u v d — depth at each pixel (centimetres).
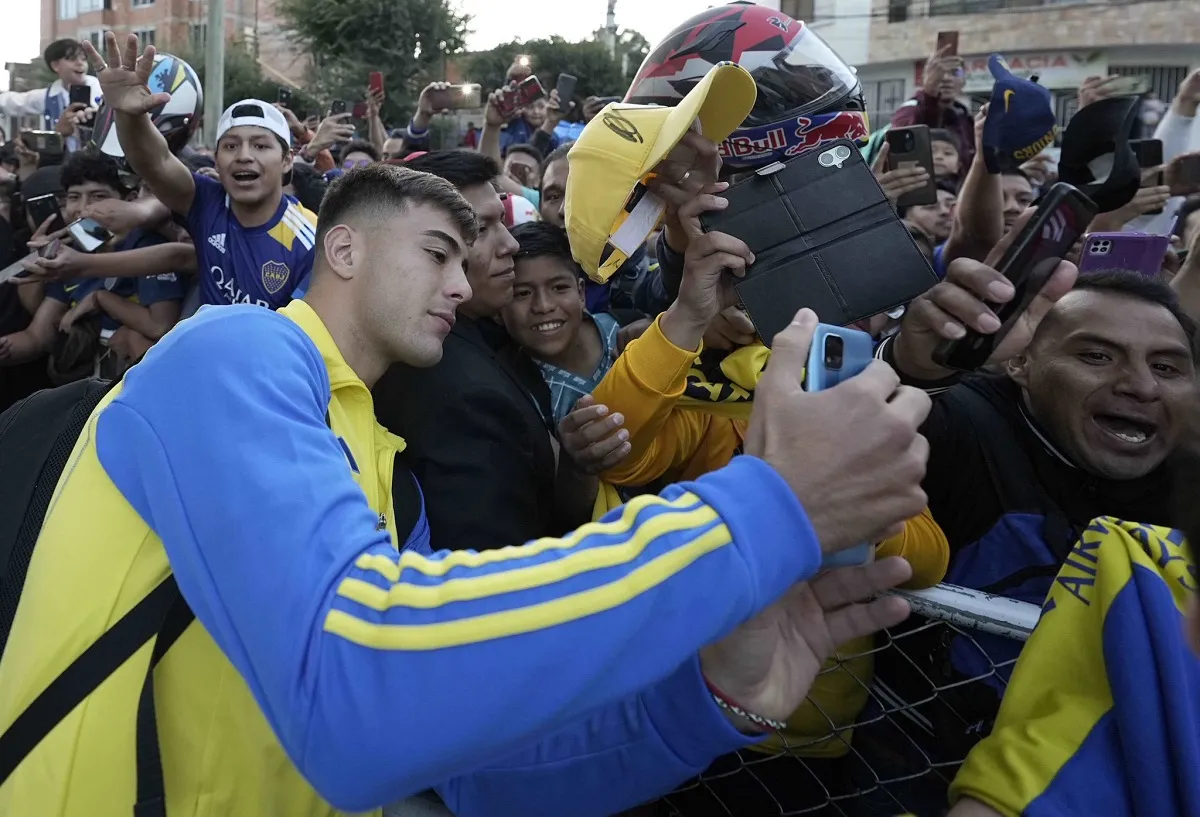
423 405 151
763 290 129
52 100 724
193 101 371
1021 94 177
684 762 98
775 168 131
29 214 410
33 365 387
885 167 256
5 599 105
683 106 127
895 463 73
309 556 73
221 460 78
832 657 135
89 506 92
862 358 85
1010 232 124
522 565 73
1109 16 1755
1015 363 151
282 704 69
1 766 88
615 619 69
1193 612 85
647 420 157
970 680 123
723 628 70
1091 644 103
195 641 90
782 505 72
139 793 86
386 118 2020
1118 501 144
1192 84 380
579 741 101
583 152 137
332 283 118
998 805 97
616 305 318
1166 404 132
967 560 150
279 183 313
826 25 1998
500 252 188
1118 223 292
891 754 144
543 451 162
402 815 122
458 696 67
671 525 72
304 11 2041
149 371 88
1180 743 92
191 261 337
